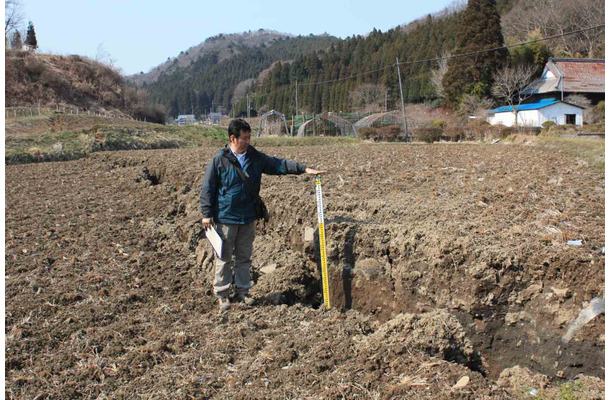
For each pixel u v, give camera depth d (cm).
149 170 1282
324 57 9944
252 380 385
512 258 429
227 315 498
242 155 501
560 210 607
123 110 5522
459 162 1174
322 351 407
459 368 368
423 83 6347
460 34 4988
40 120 2864
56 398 372
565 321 400
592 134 2253
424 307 482
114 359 425
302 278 584
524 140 2097
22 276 595
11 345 438
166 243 734
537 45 5012
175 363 415
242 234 520
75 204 957
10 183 1203
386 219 596
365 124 4353
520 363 421
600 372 378
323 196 737
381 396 347
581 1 5522
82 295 546
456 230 502
